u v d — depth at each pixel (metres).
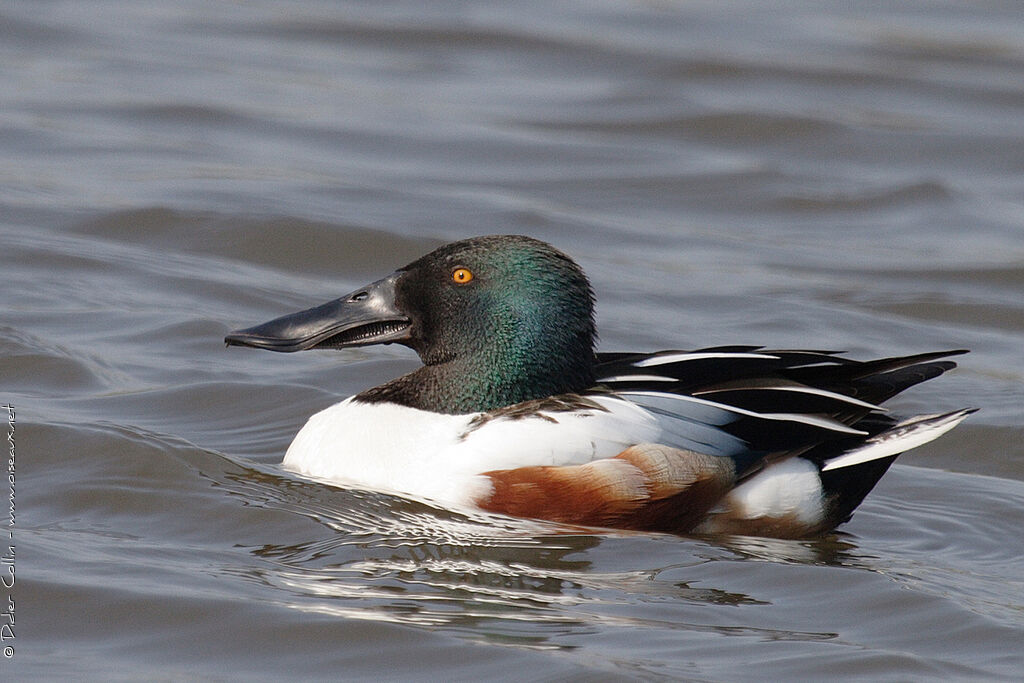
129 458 11.34
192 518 10.52
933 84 25.28
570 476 10.34
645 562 10.05
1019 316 16.64
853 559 10.39
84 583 9.34
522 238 11.04
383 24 27.33
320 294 16.28
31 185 18.75
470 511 10.44
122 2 28.14
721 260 18.08
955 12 29.28
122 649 8.71
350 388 13.55
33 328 14.23
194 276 16.27
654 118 23.22
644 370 11.07
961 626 9.30
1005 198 20.95
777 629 9.16
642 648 8.77
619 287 16.80
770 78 25.23
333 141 21.70
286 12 28.14
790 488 10.58
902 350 15.48
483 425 10.68
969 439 13.18
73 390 12.99
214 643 8.77
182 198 18.52
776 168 21.48
